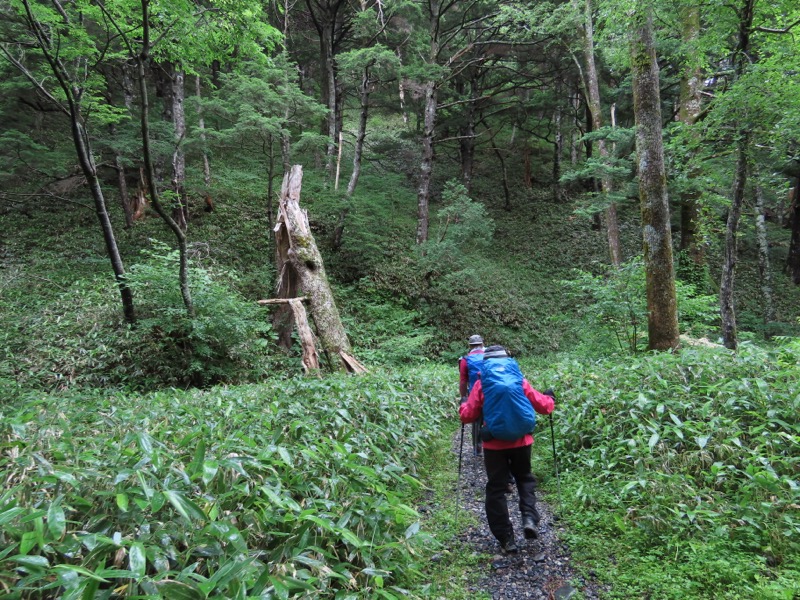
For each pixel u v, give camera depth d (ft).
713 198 37.86
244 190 66.39
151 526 8.09
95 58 34.53
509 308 59.77
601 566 10.45
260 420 15.72
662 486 12.18
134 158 53.21
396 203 78.13
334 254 60.44
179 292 33.65
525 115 83.71
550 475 16.28
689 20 29.12
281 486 10.15
